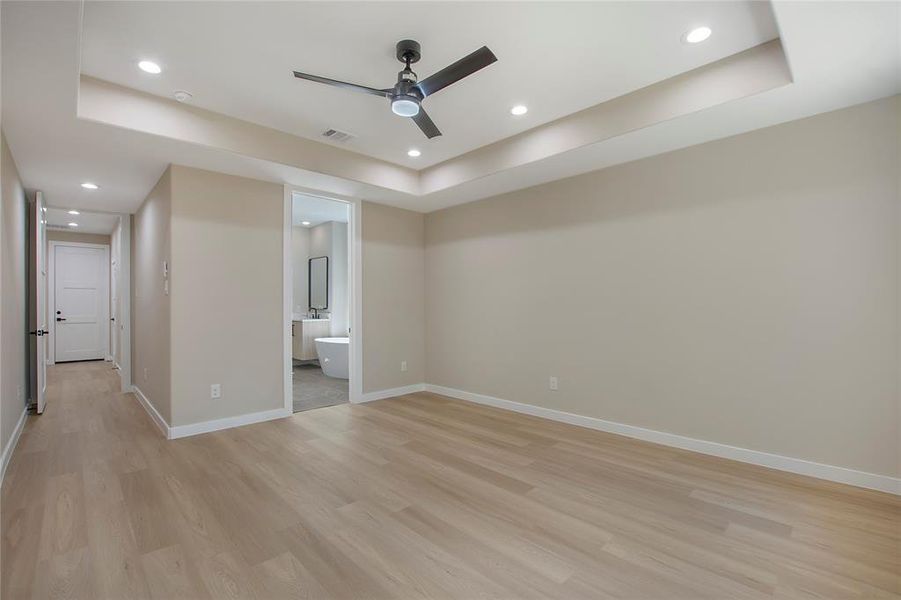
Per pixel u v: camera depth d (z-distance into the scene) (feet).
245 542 6.60
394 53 8.00
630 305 11.60
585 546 6.50
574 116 10.55
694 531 6.89
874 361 8.21
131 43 7.55
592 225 12.40
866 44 6.41
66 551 6.33
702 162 10.27
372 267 16.25
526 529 6.98
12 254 10.66
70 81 7.20
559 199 13.21
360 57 8.13
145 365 15.01
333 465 9.68
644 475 9.07
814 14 5.78
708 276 10.21
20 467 9.48
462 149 13.05
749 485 8.51
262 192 13.29
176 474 9.14
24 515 7.37
